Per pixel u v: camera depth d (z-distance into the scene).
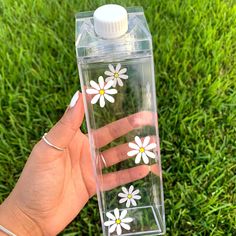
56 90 0.41
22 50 0.42
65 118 0.26
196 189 0.35
